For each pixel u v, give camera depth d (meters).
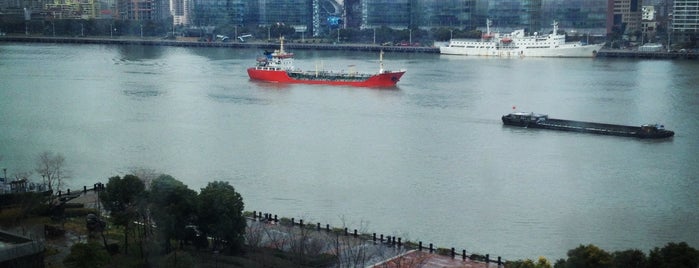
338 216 162.88
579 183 190.00
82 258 117.81
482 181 191.12
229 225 132.12
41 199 158.12
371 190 182.12
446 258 135.38
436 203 172.50
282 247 136.12
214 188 136.88
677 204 172.88
